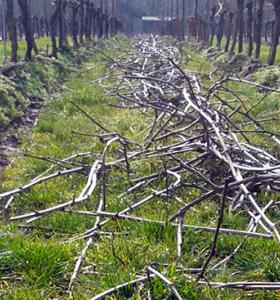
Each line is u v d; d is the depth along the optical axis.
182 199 6.33
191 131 8.68
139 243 5.12
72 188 6.84
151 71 16.03
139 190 6.64
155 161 7.42
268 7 45.78
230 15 33.69
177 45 42.91
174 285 4.28
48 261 4.73
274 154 7.97
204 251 5.07
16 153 8.89
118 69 19.17
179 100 9.90
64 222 5.68
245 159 6.86
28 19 18.33
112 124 10.67
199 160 7.06
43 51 23.53
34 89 14.17
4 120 10.15
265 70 17.42
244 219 5.80
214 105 11.24
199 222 5.69
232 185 5.35
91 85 16.22
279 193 6.33
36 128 10.45
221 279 4.55
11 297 4.31
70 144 9.04
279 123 10.28
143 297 4.21
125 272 4.52
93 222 5.75
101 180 6.89
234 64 22.56
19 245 4.94
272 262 4.71
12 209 6.32
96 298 4.13
